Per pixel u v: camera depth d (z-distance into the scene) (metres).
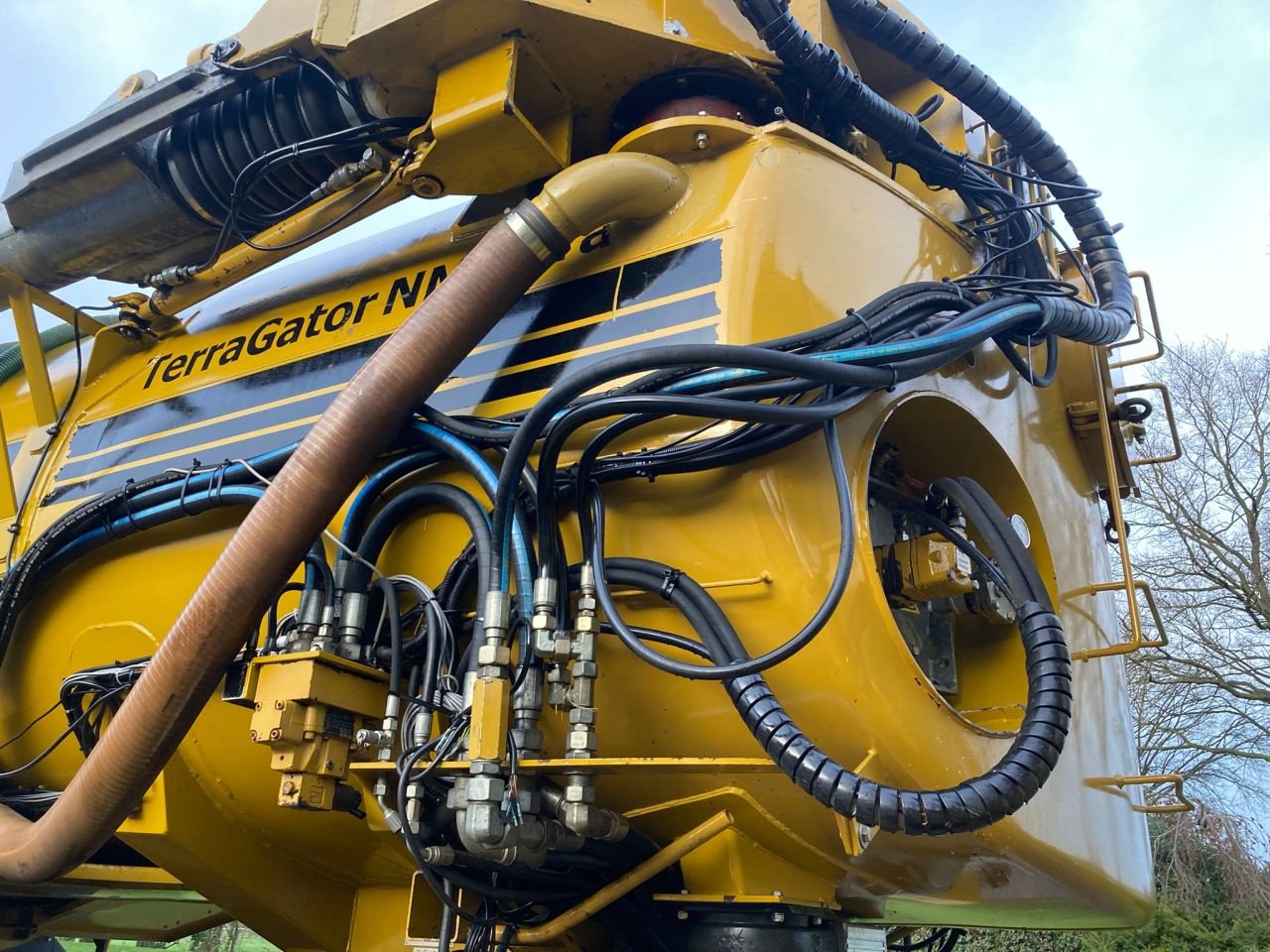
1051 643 2.06
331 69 2.92
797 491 2.06
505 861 2.02
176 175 3.22
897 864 2.32
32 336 3.62
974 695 2.72
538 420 1.99
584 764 1.94
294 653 2.27
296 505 2.12
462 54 2.56
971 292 2.53
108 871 3.16
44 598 3.11
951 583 2.31
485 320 2.24
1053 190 3.23
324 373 2.86
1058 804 2.53
